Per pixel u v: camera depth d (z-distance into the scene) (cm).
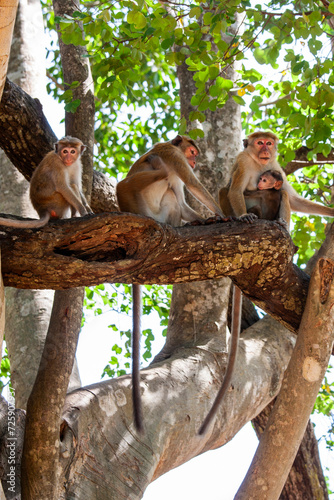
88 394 571
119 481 533
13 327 705
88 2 827
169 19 661
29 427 513
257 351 720
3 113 660
